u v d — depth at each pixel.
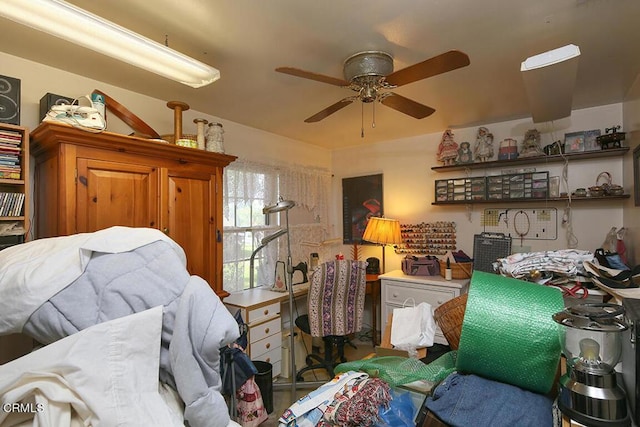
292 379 2.43
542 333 0.99
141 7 1.38
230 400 2.02
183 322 0.92
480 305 1.08
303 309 3.45
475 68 1.97
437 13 1.44
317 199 3.92
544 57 1.45
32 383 0.78
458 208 3.32
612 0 1.35
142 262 0.99
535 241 2.90
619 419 0.82
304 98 2.42
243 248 3.02
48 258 0.94
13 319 0.86
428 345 1.46
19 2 1.06
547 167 2.84
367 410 1.02
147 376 0.87
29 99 1.81
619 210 2.57
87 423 0.77
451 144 3.19
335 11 1.42
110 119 2.11
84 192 1.60
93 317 0.88
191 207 2.07
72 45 1.66
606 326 0.85
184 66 1.52
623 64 1.93
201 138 2.15
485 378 1.10
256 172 3.21
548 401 1.00
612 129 2.45
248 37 1.62
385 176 3.80
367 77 1.72
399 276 3.16
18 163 1.57
